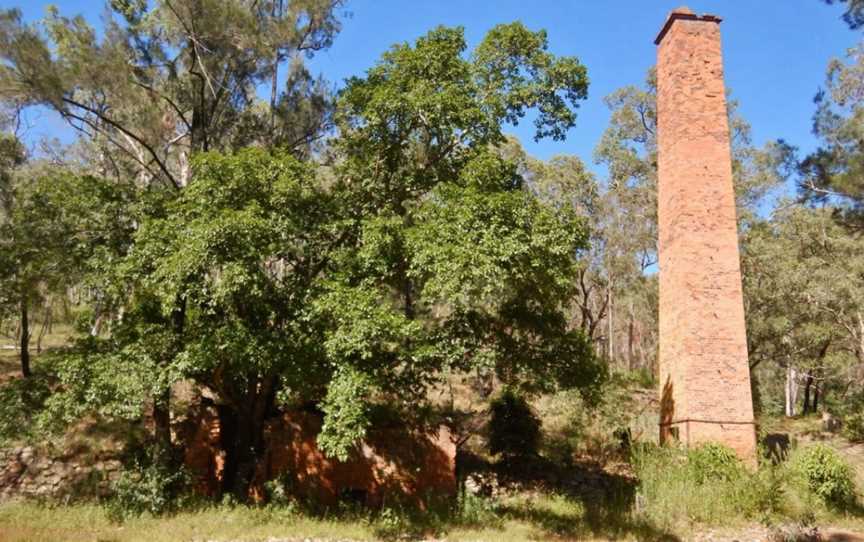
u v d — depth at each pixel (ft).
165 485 51.11
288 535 43.91
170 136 70.79
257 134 68.28
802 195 84.89
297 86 69.67
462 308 52.03
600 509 54.95
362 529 46.60
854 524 52.13
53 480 55.93
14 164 74.38
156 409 53.52
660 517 51.88
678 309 63.46
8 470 55.83
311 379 48.47
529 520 52.19
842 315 104.12
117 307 53.88
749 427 60.29
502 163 52.65
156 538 41.16
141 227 48.78
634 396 96.22
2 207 67.56
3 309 53.62
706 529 49.80
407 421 56.49
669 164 67.82
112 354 48.93
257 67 67.87
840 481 56.03
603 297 128.06
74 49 55.42
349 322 44.78
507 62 54.80
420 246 45.42
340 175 56.44
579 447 74.08
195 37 60.75
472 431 67.21
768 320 99.45
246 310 49.88
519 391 63.82
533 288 53.67
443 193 48.39
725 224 64.44
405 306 56.39
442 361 51.16
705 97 67.36
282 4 66.95
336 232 52.54
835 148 78.02
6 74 52.34
